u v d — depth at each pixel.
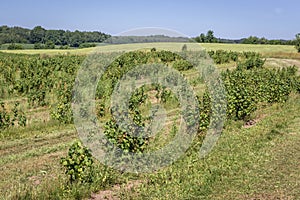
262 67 41.22
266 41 91.88
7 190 8.05
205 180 8.59
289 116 16.94
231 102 15.48
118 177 8.87
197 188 8.19
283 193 8.10
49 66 32.47
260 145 11.70
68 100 19.17
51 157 10.92
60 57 41.50
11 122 14.38
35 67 31.23
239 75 24.45
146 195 7.82
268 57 54.94
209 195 7.93
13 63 34.41
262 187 8.40
